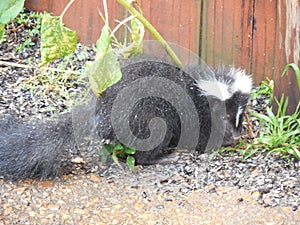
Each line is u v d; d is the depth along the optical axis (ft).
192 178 14.23
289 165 14.52
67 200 13.39
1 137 14.70
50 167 14.21
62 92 17.31
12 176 14.08
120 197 13.52
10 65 18.40
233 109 15.29
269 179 14.03
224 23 17.34
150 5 17.89
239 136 15.35
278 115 15.94
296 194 13.51
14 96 17.15
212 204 13.24
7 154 14.29
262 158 14.83
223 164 14.74
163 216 12.85
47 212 12.96
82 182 14.03
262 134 15.39
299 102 15.72
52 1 19.54
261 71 17.30
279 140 15.07
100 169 14.55
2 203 13.17
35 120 15.57
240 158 14.93
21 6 12.08
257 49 17.19
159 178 14.26
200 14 17.48
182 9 17.63
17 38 19.42
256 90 17.08
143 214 12.94
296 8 15.57
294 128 15.65
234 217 12.79
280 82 16.10
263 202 13.25
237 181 14.01
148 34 17.78
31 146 14.40
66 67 18.21
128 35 18.42
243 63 17.43
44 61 13.14
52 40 12.98
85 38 19.15
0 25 12.60
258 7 16.89
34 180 14.05
